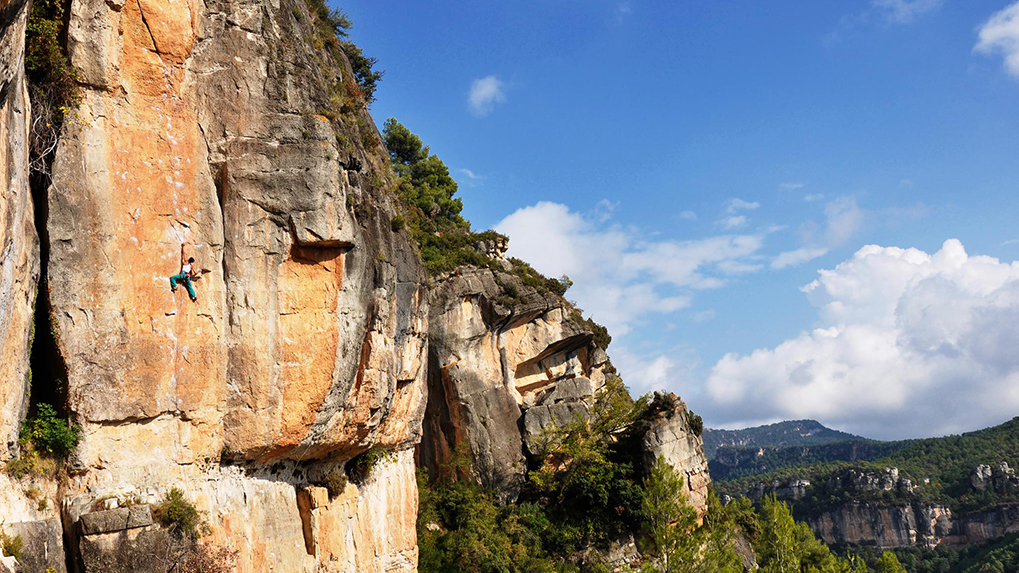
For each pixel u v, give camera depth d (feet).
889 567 228.43
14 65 57.57
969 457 545.03
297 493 99.86
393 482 123.75
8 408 64.34
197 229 83.25
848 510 519.60
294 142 90.79
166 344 78.79
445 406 187.32
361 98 121.80
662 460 178.70
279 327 89.76
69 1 74.38
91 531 69.05
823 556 208.03
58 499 70.23
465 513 175.11
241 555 85.76
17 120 61.26
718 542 169.17
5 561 59.06
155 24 81.10
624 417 207.31
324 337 93.45
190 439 81.00
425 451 188.03
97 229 74.02
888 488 521.24
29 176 68.95
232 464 88.22
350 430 104.37
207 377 82.99
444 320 188.96
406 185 245.65
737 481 629.51
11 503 65.21
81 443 71.56
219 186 86.99
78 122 73.46
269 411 88.84
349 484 109.81
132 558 71.15
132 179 77.61
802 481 566.36
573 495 196.44
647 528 187.93
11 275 61.26
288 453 94.17
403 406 123.03
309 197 90.58
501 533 176.35
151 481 76.54
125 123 77.82
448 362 187.21
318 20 122.01
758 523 212.02
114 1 77.15
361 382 104.22
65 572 68.69
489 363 193.16
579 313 218.18
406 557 123.34
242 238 87.51
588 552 186.60
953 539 488.85
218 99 87.25
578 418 200.23
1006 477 496.23
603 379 217.56
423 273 127.13
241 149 87.97
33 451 68.95
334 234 92.22
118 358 74.59
